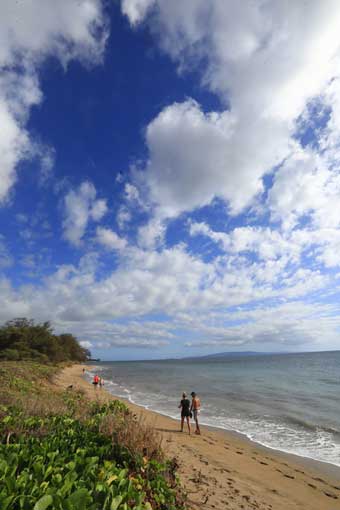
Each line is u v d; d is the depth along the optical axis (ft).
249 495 21.01
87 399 54.03
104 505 10.66
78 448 16.88
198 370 236.63
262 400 77.97
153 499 13.79
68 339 305.73
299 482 26.78
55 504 10.07
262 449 38.40
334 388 101.86
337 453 36.65
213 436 43.45
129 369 276.21
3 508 9.80
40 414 25.77
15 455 13.98
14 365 97.45
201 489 19.97
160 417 55.36
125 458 17.04
